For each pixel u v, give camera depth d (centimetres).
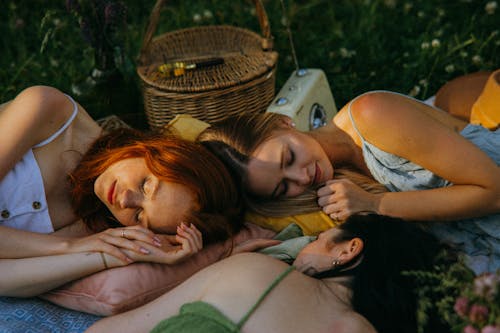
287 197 211
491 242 193
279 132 205
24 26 359
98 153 206
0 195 198
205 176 193
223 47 293
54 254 188
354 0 372
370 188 211
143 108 310
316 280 157
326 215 208
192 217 190
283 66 339
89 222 214
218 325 139
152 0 380
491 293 129
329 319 146
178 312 156
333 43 349
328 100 298
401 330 148
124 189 190
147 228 191
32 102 197
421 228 184
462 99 242
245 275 150
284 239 206
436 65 319
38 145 203
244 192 209
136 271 185
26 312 183
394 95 194
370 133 194
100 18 261
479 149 184
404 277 153
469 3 354
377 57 332
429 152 186
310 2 378
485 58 324
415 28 348
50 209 211
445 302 141
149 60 284
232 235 200
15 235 191
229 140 206
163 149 192
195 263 193
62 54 337
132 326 158
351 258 161
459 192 187
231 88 259
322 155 209
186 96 257
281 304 145
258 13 274
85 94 282
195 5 368
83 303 185
